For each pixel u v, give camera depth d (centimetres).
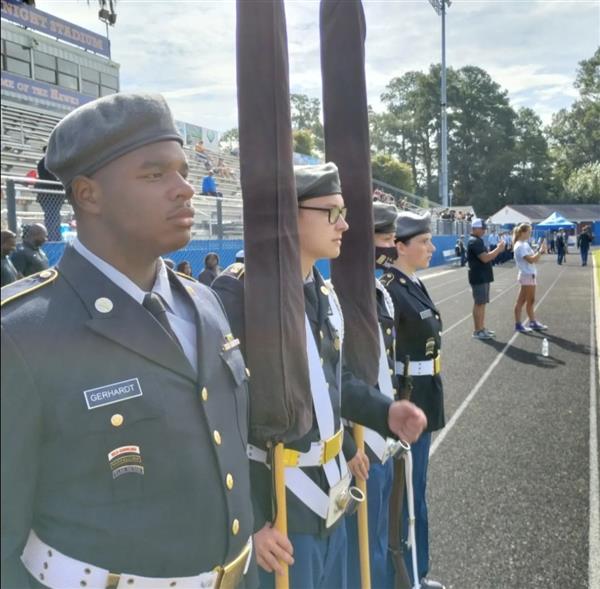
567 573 292
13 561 98
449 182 7231
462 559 307
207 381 117
